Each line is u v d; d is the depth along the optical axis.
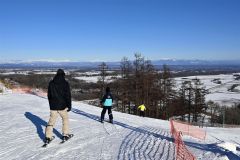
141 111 29.47
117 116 21.47
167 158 8.38
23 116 14.98
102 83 54.38
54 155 8.34
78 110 21.12
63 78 9.39
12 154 8.34
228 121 66.94
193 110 64.62
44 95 35.59
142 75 55.56
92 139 10.60
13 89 40.81
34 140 9.96
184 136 15.30
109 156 8.38
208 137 19.59
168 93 57.50
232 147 12.02
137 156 8.47
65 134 9.85
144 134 12.75
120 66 56.12
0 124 12.54
